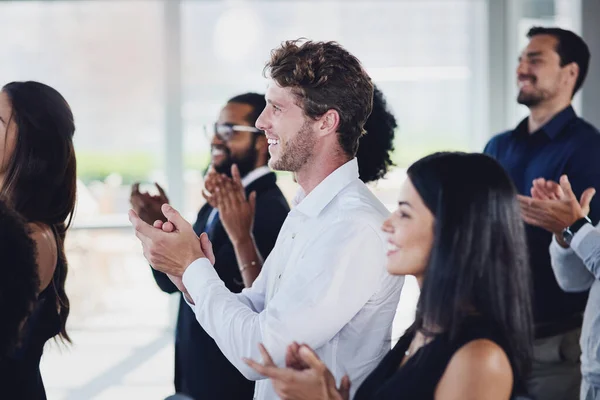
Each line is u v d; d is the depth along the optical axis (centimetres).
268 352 162
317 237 172
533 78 347
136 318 597
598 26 465
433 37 557
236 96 284
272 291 185
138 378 475
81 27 560
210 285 173
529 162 352
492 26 536
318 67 175
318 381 141
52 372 484
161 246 177
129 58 564
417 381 132
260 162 278
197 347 248
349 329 171
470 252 132
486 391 124
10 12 555
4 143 192
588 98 467
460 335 130
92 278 590
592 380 237
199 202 572
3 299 141
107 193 580
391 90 561
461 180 135
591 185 335
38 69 561
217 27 559
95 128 569
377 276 167
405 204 142
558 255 278
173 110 555
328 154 179
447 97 561
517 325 132
